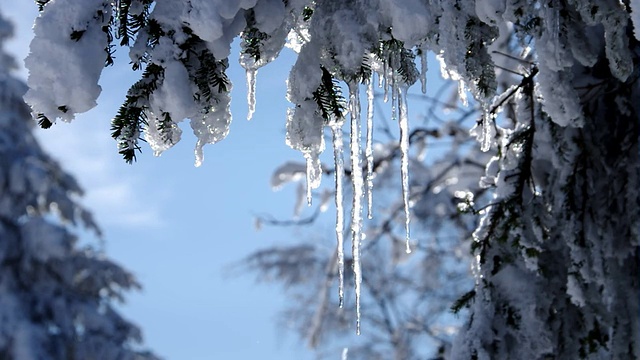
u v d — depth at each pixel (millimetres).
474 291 3783
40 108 2303
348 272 8531
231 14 2373
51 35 2320
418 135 7184
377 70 2779
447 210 8445
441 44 2578
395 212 8219
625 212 3621
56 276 14312
